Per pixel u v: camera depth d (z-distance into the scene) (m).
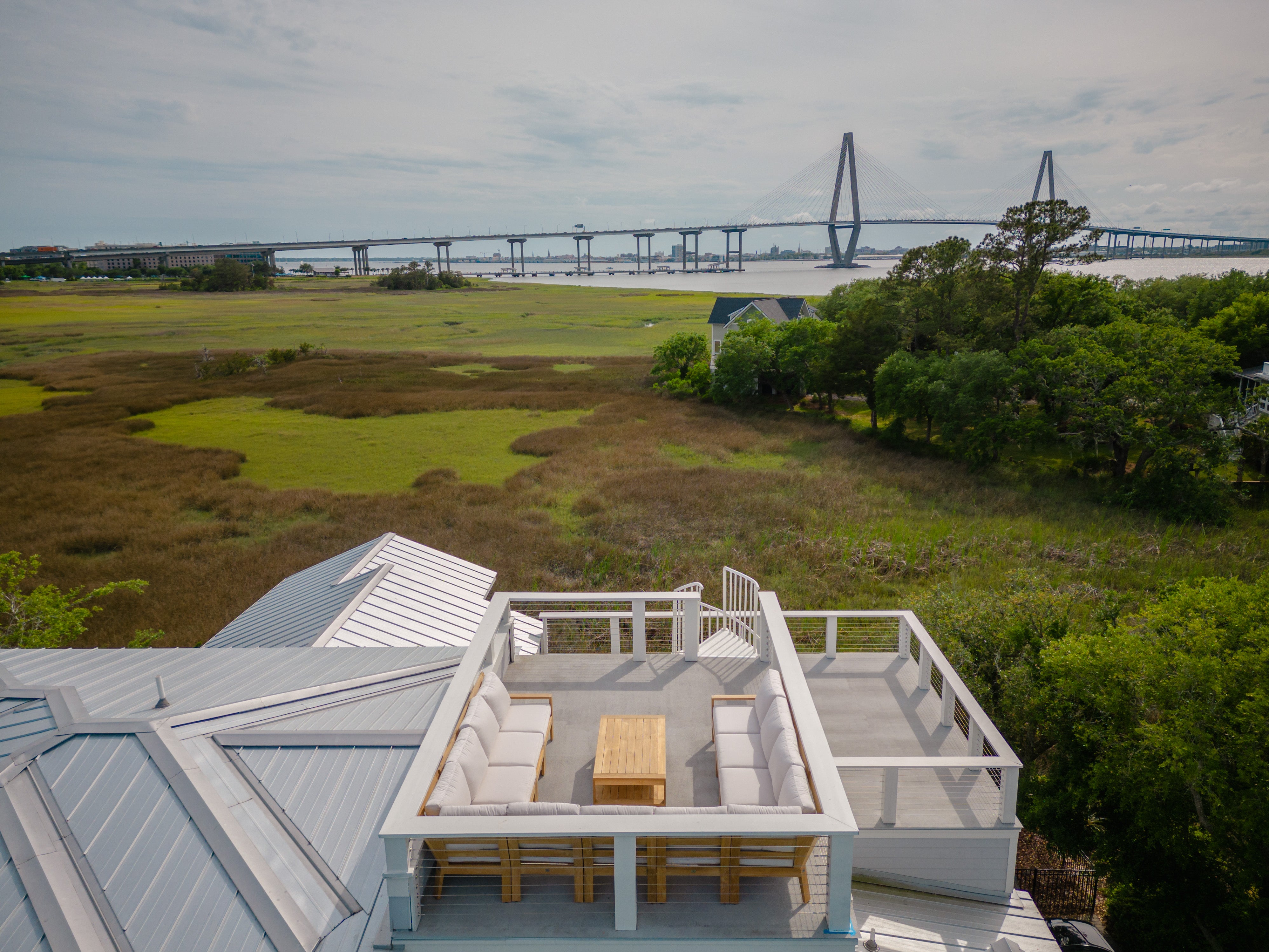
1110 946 9.80
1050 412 36.34
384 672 8.20
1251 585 10.77
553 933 5.00
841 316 55.38
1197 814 9.72
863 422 46.81
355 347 88.62
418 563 13.58
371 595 11.95
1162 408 30.41
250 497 33.19
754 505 30.36
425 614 11.93
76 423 48.94
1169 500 29.19
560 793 6.39
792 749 5.69
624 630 18.88
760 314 61.19
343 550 27.00
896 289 46.50
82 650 8.95
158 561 26.28
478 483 35.16
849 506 30.08
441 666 8.37
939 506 30.31
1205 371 30.56
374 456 41.16
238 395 59.31
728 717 6.97
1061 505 30.09
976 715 8.02
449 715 6.19
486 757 6.11
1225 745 9.23
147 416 52.19
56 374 68.56
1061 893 11.32
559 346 90.44
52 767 6.29
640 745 6.47
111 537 28.58
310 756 6.64
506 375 67.25
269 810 6.11
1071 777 10.67
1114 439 32.34
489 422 49.66
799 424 46.78
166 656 8.85
